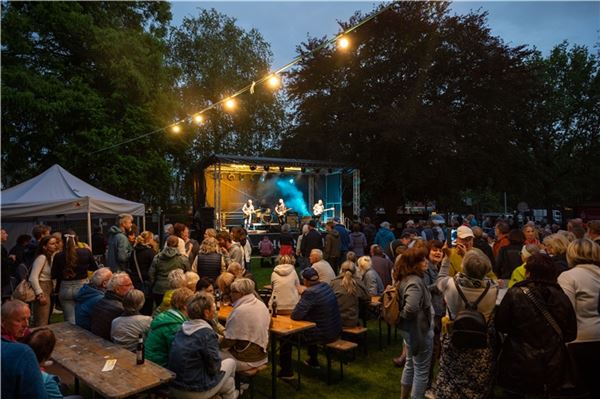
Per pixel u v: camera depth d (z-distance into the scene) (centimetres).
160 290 545
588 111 2509
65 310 534
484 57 1902
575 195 2667
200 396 308
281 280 498
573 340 285
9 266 633
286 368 464
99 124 1589
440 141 1752
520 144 2133
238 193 1959
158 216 1803
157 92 1812
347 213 2203
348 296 511
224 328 411
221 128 2512
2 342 205
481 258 309
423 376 355
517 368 282
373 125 1816
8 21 1519
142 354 317
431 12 1966
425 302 352
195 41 2461
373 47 1995
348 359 523
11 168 1586
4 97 1407
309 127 2106
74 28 1612
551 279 291
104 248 961
